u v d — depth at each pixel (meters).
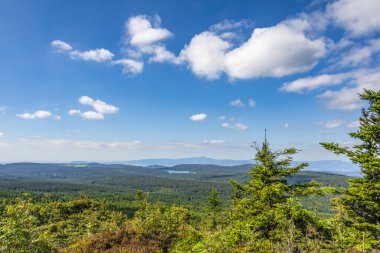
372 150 16.95
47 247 11.23
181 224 17.06
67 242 14.64
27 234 10.23
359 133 17.23
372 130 16.73
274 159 18.77
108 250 12.55
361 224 15.51
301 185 18.27
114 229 15.07
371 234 15.45
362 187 16.42
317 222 10.72
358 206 17.38
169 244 13.90
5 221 10.28
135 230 14.77
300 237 10.14
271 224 14.02
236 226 12.09
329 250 9.50
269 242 10.87
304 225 11.12
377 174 17.28
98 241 13.34
